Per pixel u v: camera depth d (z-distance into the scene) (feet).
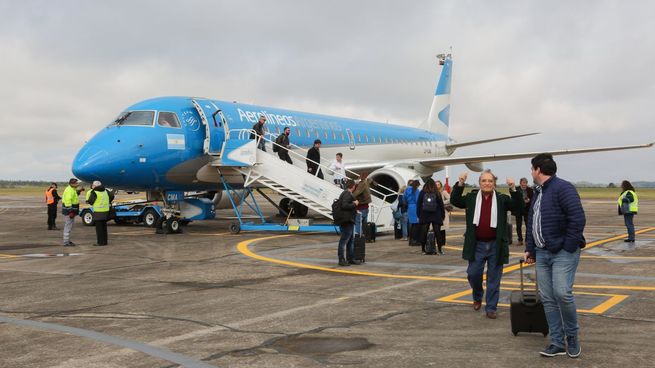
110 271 36.58
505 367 16.98
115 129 60.75
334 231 62.49
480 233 23.72
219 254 45.14
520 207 23.44
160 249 48.83
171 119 62.49
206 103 66.85
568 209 18.03
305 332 21.18
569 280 18.10
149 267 38.24
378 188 76.33
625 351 18.33
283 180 62.59
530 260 19.69
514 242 53.57
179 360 17.88
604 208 127.13
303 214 89.45
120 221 80.48
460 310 24.80
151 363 17.57
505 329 21.59
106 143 58.85
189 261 41.11
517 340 20.06
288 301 26.84
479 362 17.49
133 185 61.26
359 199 53.16
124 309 25.32
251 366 17.22
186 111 64.28
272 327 21.94
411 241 50.75
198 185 67.15
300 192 61.62
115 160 57.98
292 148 75.97
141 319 23.39
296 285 31.17
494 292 23.26
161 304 26.32
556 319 18.29
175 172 62.80
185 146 62.85
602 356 17.88
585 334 20.36
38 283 32.19
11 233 67.77
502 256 23.25
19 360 18.01
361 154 92.02
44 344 19.83
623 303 25.43
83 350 19.04
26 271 36.81
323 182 60.64
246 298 27.61
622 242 52.49
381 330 21.42
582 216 18.01
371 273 35.35
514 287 30.17
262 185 70.59
